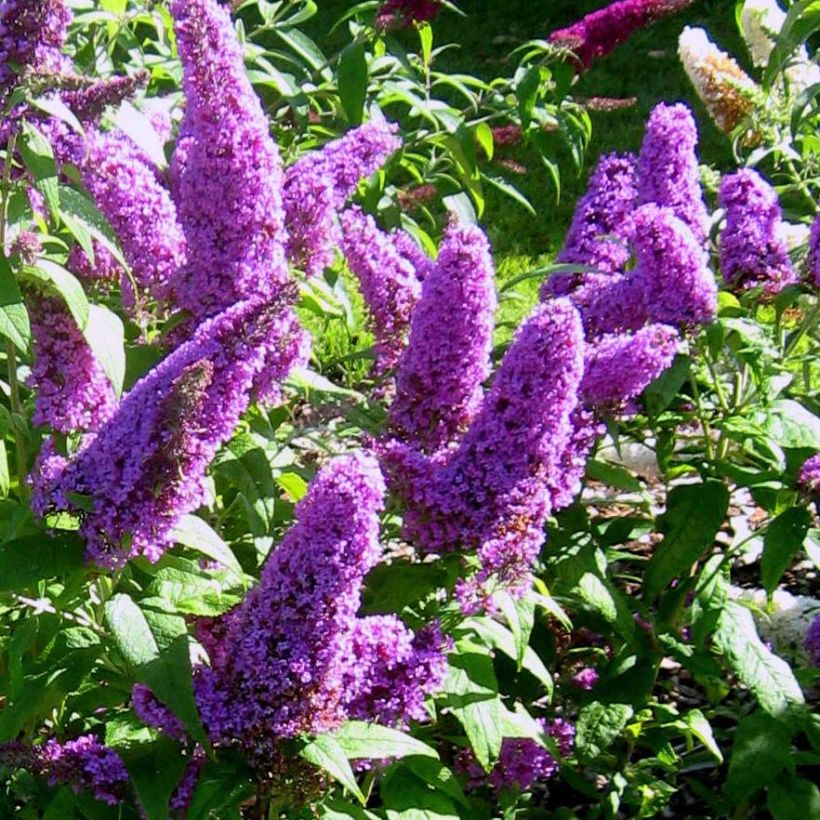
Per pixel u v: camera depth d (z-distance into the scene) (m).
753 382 1.46
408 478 1.18
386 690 1.13
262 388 1.17
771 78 1.73
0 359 1.36
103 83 1.17
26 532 1.17
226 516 1.39
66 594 1.13
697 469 1.54
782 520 1.41
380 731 1.12
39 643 1.20
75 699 1.21
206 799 1.07
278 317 1.12
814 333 1.57
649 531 1.53
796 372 1.55
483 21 4.78
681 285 1.36
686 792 1.60
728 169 3.36
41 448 1.22
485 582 1.18
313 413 1.33
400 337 1.39
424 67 1.89
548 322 1.16
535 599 1.26
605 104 1.96
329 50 4.30
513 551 1.17
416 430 1.25
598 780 1.57
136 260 1.27
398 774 1.24
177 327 1.27
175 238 1.28
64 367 1.16
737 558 1.85
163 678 1.06
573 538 1.44
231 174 1.23
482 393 1.25
